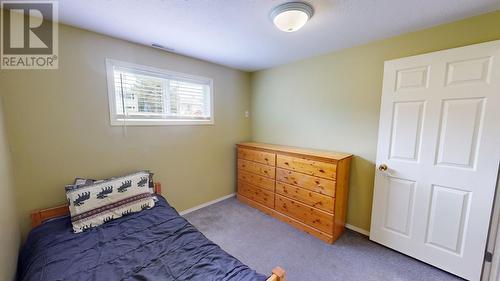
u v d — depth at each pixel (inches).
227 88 120.7
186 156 105.3
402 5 54.4
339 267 69.5
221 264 46.2
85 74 72.4
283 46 85.5
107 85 77.4
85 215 61.7
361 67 84.0
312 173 85.8
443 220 66.1
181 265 45.8
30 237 57.1
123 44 80.0
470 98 59.1
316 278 65.0
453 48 61.2
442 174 65.1
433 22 63.9
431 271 67.4
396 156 74.2
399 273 66.6
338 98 92.0
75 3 54.5
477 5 54.1
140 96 87.9
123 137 83.1
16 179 61.9
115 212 66.5
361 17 60.9
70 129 70.7
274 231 90.8
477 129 58.8
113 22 65.4
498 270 59.5
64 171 70.4
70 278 41.7
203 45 84.9
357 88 85.8
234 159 129.3
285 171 96.4
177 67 97.1
